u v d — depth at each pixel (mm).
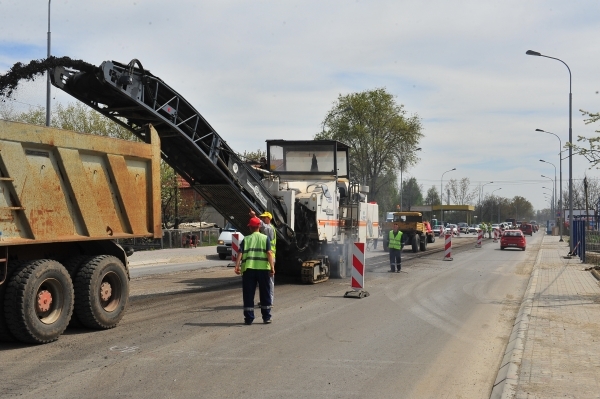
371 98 63062
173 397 6023
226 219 15305
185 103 12188
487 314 12016
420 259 28484
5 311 8039
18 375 6781
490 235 66375
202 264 24875
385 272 20891
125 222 10000
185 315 10977
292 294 14219
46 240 8336
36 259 8875
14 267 8297
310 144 17906
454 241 56219
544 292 15281
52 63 9742
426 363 7719
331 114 63625
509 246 40000
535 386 6375
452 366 7621
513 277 20344
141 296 13703
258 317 10859
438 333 9750
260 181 14672
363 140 62656
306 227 16312
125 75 10555
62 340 8695
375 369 7305
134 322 10211
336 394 6230
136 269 21938
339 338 9094
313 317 10945
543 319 10820
